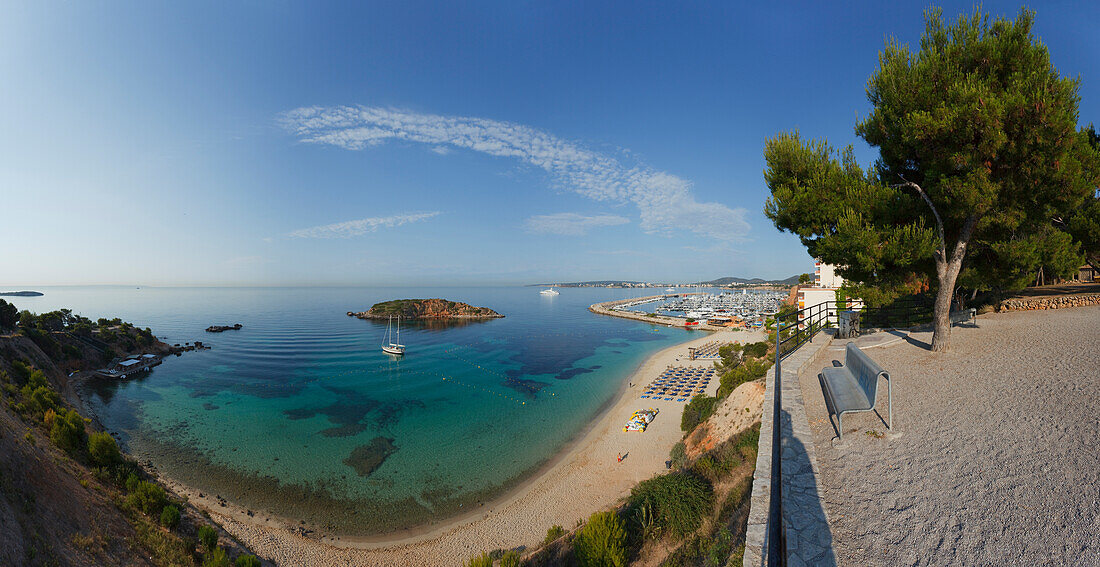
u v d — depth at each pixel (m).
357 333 111.12
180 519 20.09
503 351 79.19
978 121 8.55
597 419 38.16
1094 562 3.28
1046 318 15.05
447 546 20.50
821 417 7.36
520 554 18.69
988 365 9.36
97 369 59.72
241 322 144.38
